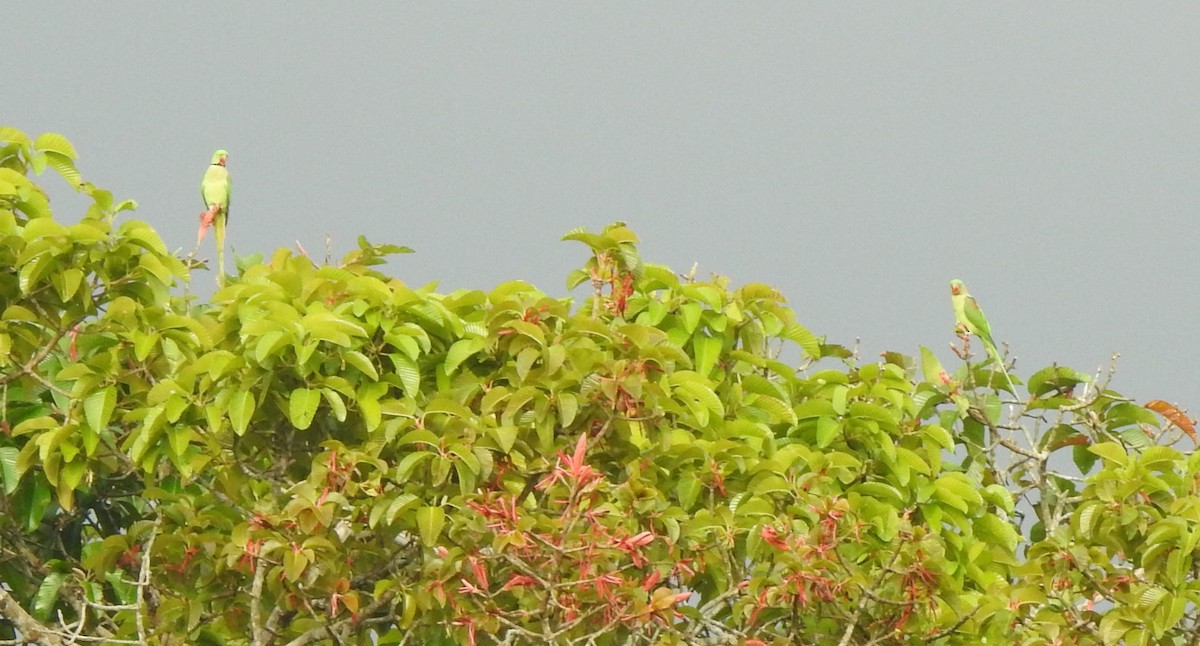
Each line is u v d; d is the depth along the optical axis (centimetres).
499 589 2862
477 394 3141
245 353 2944
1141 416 4050
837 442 3638
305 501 2842
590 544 2636
